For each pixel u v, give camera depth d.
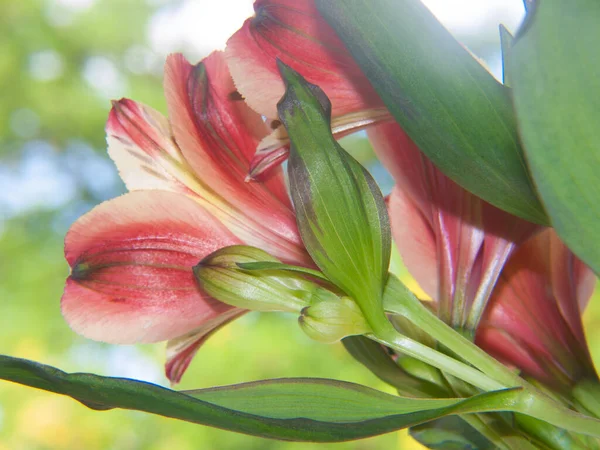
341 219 0.20
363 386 0.19
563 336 0.23
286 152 0.22
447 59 0.18
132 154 0.24
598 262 0.15
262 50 0.21
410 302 0.20
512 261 0.24
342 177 0.19
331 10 0.19
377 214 0.20
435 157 0.19
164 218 0.23
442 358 0.20
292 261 0.23
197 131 0.23
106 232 0.23
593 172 0.16
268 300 0.21
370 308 0.20
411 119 0.18
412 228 0.25
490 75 0.18
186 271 0.23
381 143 0.24
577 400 0.23
